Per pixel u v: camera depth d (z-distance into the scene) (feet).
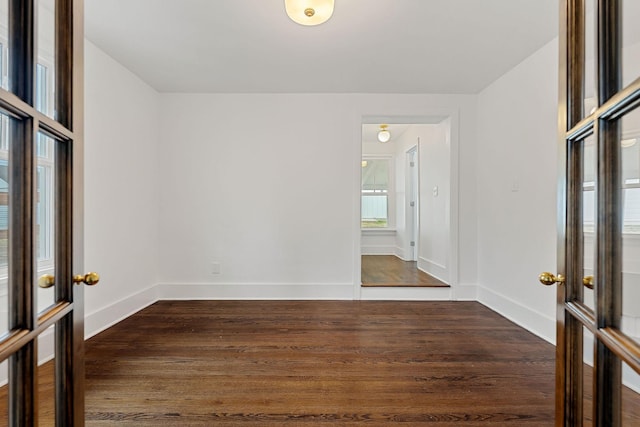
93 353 7.23
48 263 3.06
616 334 2.43
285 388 5.85
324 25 7.42
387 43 8.19
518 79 9.32
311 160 11.74
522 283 9.14
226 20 7.22
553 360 6.98
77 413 3.31
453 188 11.68
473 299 11.64
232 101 11.65
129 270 9.93
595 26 2.68
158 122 11.56
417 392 5.74
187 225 11.71
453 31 7.63
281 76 10.22
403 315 9.95
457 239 11.68
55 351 3.07
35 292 2.57
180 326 8.94
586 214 3.15
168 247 11.68
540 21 7.21
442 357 7.09
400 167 19.90
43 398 2.87
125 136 9.66
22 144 2.46
